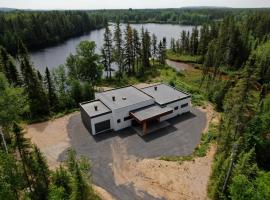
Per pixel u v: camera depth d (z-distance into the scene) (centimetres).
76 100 4559
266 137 2959
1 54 4866
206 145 3178
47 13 13338
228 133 2677
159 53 7906
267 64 5747
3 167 1883
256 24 10212
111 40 6206
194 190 2461
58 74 4706
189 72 7169
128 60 6488
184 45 10106
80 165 2206
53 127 3700
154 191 2453
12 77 4825
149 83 5847
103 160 2919
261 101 3350
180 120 3859
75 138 3394
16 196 1969
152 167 2789
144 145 3209
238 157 2227
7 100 3050
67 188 2098
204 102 4531
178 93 4219
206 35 8912
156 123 3747
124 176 2658
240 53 7394
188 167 2783
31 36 10881
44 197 2116
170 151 3073
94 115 3384
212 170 2639
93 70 5494
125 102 3712
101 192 2431
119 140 3334
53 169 2742
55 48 10819
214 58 7069
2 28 10250
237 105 2877
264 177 1905
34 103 3988
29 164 2092
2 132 3052
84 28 15288
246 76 2814
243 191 1816
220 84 4628
